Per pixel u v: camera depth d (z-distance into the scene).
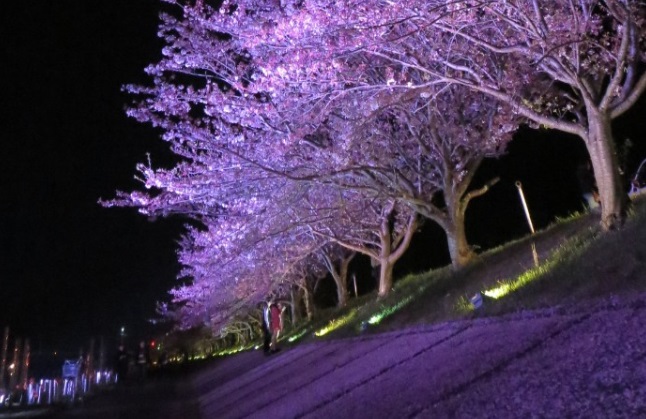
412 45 10.73
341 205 15.62
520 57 11.49
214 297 25.53
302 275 31.44
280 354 21.17
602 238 8.70
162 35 14.18
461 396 5.59
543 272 9.09
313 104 12.12
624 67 10.45
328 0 10.05
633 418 3.85
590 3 10.66
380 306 17.23
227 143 14.62
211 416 12.65
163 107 14.59
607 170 9.52
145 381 31.50
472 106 15.22
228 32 13.48
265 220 15.59
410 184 15.24
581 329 5.93
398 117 14.77
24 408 19.64
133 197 15.31
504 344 6.65
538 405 4.63
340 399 7.90
